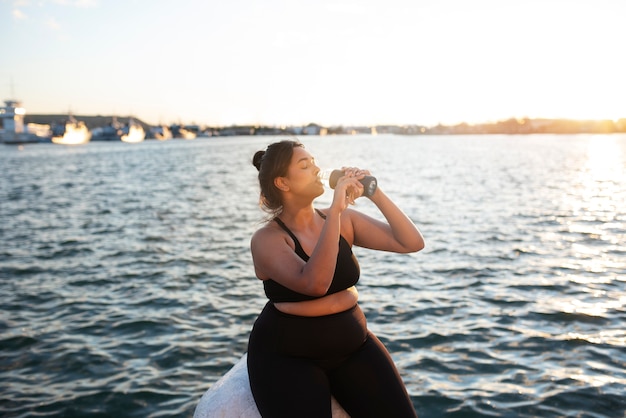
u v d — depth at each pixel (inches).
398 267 403.2
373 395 98.6
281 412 94.1
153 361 244.8
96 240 551.5
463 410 188.5
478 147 3966.5
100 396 212.1
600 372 213.0
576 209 701.9
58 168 2066.9
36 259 464.4
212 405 104.7
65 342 268.7
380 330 272.7
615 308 291.6
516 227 565.9
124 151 4229.8
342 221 108.3
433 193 934.4
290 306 98.3
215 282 382.0
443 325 275.7
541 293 325.1
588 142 5251.0
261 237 99.4
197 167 2066.9
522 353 235.8
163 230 612.7
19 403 207.8
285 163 99.7
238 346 261.4
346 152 3267.7
